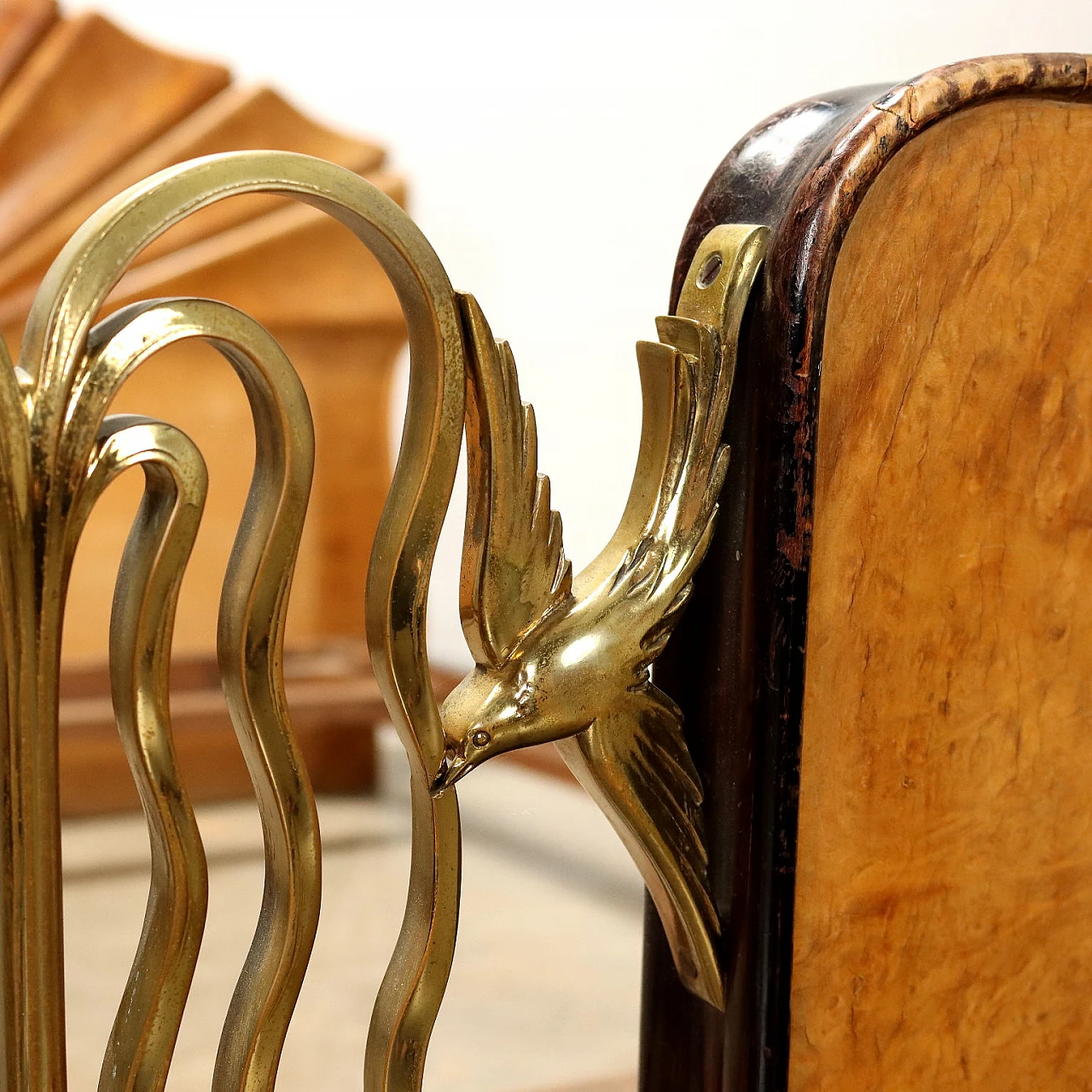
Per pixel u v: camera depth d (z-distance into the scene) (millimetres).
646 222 1306
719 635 353
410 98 1601
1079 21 809
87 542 1331
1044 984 424
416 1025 321
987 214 362
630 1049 840
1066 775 416
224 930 997
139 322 271
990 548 386
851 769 370
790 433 332
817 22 1084
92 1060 788
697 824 357
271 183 275
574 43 1378
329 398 1438
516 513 315
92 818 1289
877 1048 391
